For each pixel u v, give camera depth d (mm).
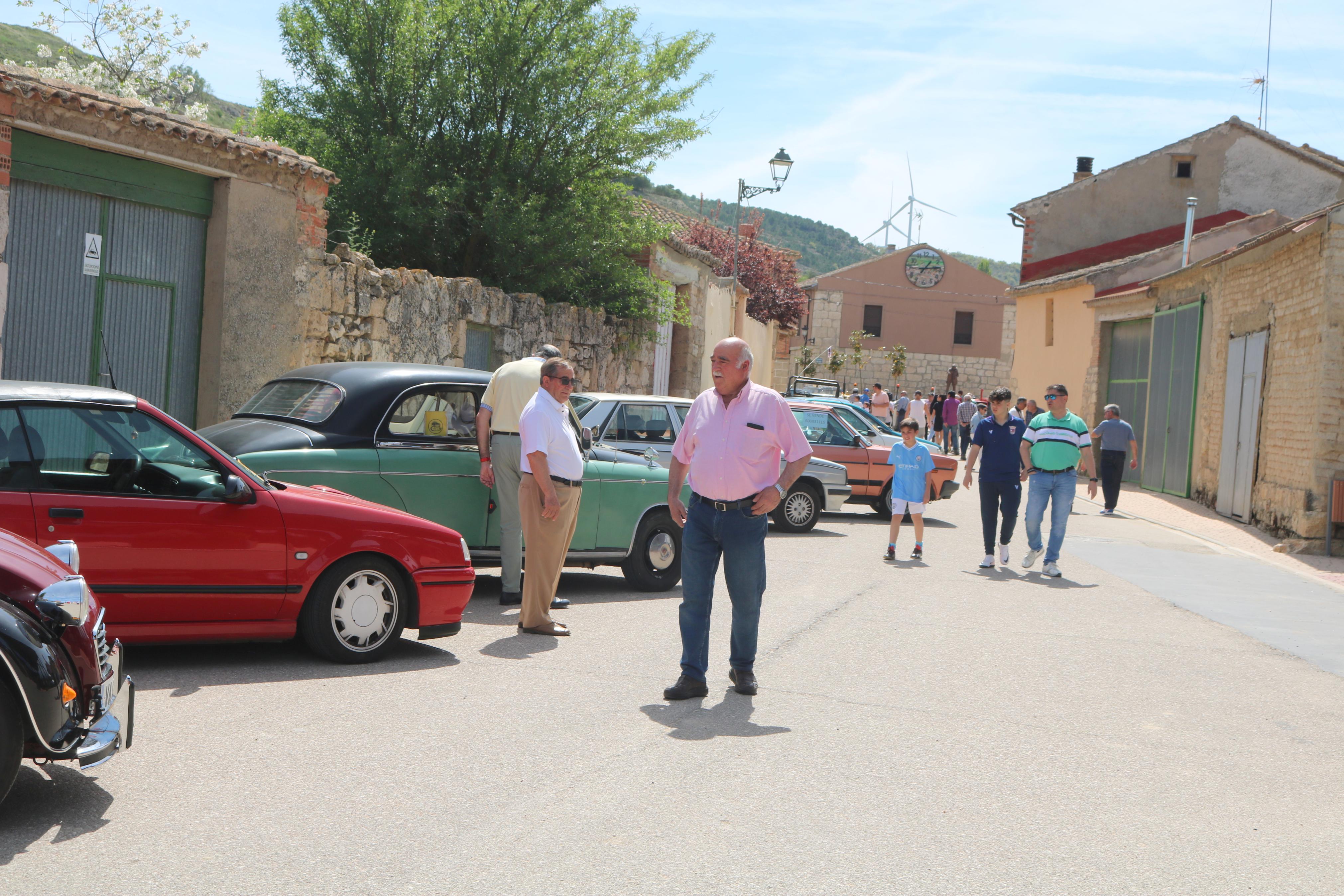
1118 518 18875
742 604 6711
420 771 4992
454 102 19562
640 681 6887
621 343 23453
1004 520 12930
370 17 18984
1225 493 19156
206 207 13008
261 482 6664
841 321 61844
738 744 5664
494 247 19547
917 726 6160
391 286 15492
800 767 5324
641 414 13578
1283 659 8492
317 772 4930
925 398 59406
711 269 30031
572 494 8086
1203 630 9547
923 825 4621
